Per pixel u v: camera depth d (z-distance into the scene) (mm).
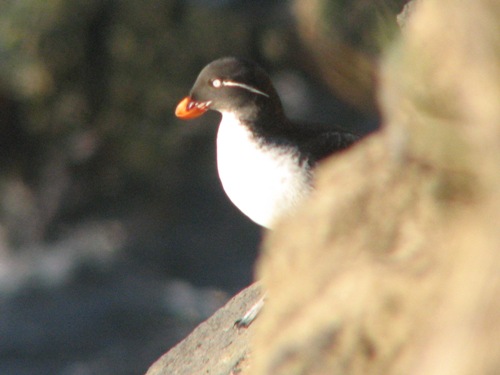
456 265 3156
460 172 3211
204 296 26641
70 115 29828
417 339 3412
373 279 3662
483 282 2787
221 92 10117
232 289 27031
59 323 25156
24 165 29406
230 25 31656
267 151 9711
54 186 29406
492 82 2869
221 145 10070
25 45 29500
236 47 31578
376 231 3811
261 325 4117
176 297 26469
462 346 2748
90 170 29719
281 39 32031
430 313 3352
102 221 29375
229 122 10086
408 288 3535
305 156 9602
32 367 23312
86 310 25766
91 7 29750
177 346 8727
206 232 29438
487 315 2721
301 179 9508
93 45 29891
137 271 27625
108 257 28234
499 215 2840
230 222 29875
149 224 29594
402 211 3756
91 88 29875
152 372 8562
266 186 9609
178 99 30453
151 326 25203
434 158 3387
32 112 29594
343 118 31344
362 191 3943
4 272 27562
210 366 8109
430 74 3340
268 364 3891
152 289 26797
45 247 28609
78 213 29375
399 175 3840
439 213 3555
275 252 4176
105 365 23484
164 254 28484
